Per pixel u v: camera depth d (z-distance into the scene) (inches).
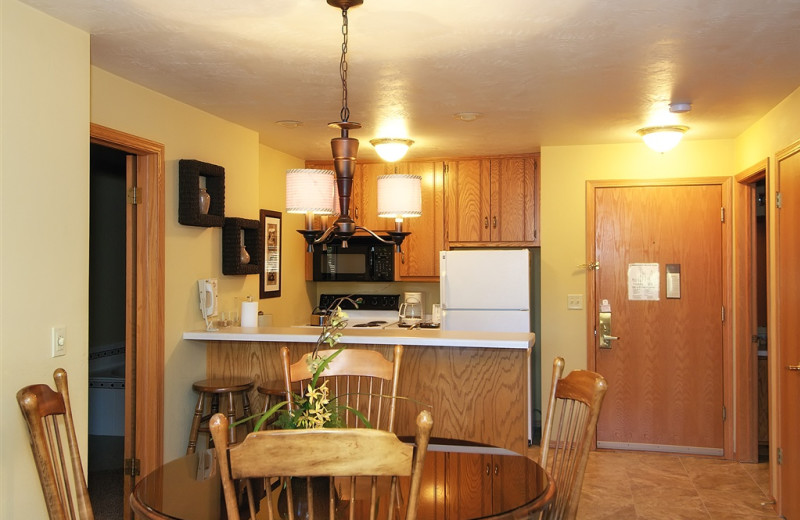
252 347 161.5
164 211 146.9
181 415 153.9
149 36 110.7
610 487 173.5
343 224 97.7
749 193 196.5
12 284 97.1
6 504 95.8
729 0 95.3
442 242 233.8
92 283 209.5
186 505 76.0
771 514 155.1
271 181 217.0
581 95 148.8
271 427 151.4
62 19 103.7
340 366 115.5
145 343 143.9
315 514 73.7
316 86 140.6
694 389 202.4
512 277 207.0
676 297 203.6
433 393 149.3
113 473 182.4
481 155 229.0
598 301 208.4
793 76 134.1
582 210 209.6
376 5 97.0
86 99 110.6
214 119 167.8
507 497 78.7
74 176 108.7
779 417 155.9
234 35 110.0
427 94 147.6
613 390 207.3
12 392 97.1
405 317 244.4
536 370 232.7
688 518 152.4
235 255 169.6
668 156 203.9
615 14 100.7
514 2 96.0
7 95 95.8
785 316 151.3
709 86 141.3
